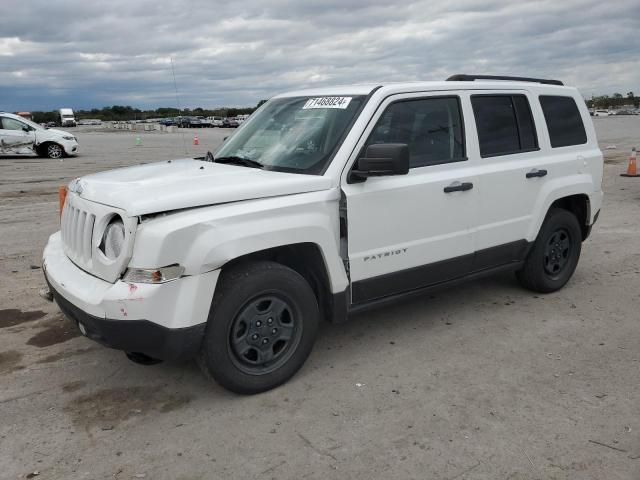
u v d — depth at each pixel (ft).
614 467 9.63
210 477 9.50
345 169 12.92
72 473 9.62
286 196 12.10
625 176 48.49
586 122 19.12
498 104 16.30
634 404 11.64
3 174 52.85
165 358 11.10
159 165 14.55
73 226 12.52
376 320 16.31
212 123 223.30
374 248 13.46
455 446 10.27
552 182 17.39
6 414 11.46
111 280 10.94
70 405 11.83
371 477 9.45
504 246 16.39
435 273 14.87
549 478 9.38
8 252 24.18
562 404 11.66
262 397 12.12
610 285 19.38
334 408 11.61
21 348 14.62
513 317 16.47
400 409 11.55
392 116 13.88
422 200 14.12
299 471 9.62
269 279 11.78
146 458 10.03
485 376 12.92
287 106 15.51
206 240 10.83
